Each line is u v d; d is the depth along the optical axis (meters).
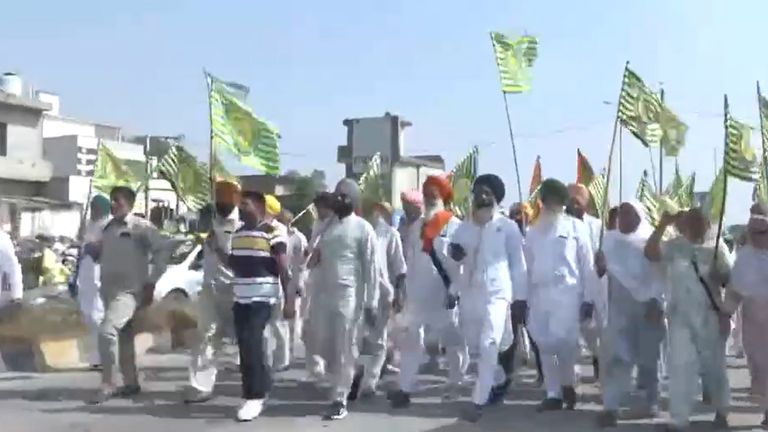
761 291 7.58
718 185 10.98
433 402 9.12
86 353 11.88
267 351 8.80
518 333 10.09
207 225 10.17
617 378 7.90
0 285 9.80
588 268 8.40
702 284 7.48
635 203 8.05
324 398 9.36
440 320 8.92
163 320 13.65
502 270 8.13
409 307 8.90
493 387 8.71
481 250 8.16
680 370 7.42
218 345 9.10
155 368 11.70
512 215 11.34
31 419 8.17
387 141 28.50
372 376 9.28
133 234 9.07
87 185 46.28
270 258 8.22
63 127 54.03
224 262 8.84
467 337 8.30
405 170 28.75
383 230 9.31
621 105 9.40
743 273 7.62
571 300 8.38
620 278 7.89
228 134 9.35
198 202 10.86
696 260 7.50
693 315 7.43
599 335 8.52
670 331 7.52
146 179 15.55
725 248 8.44
